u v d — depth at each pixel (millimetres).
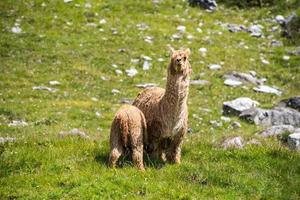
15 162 48594
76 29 134625
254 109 90125
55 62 115250
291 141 62719
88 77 109500
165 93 47844
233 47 135625
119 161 49969
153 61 121062
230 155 53719
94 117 86500
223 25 150625
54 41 126312
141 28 140500
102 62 117875
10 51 117875
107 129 79750
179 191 43156
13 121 80875
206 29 146125
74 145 55344
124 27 139875
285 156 53406
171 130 48219
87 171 46719
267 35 146375
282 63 127500
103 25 139250
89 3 151500
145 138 49469
